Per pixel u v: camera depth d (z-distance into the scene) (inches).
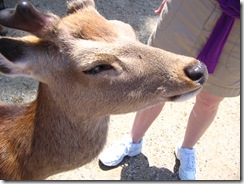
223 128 68.7
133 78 38.9
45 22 37.3
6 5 82.4
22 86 69.1
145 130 59.7
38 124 42.8
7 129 43.6
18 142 43.2
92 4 40.6
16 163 43.5
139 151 62.9
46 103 41.9
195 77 40.1
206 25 43.5
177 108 70.2
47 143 43.0
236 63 44.8
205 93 50.6
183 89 39.9
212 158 64.8
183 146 60.9
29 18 36.4
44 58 38.6
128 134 64.0
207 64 44.9
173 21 45.8
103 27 38.7
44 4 83.4
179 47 46.7
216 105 52.4
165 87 39.7
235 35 42.9
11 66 37.7
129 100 39.9
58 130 42.5
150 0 89.4
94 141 44.1
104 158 61.0
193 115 55.9
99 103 40.3
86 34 38.1
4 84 69.0
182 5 44.4
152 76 39.3
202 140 66.7
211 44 43.9
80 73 38.2
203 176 62.7
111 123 66.5
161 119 68.4
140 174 61.9
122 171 61.7
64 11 82.8
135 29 82.2
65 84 39.5
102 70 38.1
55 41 37.9
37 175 45.0
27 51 37.9
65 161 44.3
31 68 38.7
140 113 57.8
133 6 86.9
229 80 46.6
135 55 38.7
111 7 85.7
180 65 39.9
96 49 37.5
